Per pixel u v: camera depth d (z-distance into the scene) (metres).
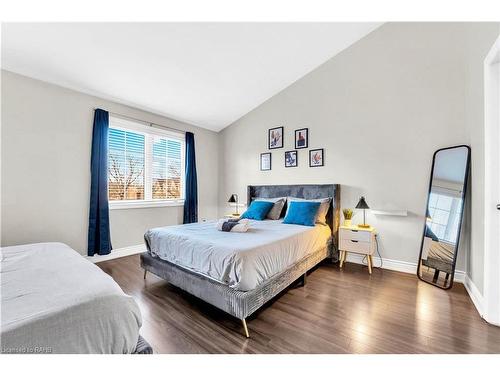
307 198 3.46
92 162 2.99
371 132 2.99
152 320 1.75
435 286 2.34
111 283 1.16
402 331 1.60
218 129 4.83
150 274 2.70
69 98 2.83
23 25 1.99
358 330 1.61
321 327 1.65
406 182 2.75
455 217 2.29
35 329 0.81
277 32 2.66
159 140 3.91
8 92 2.40
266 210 3.48
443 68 2.52
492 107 1.74
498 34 1.70
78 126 2.90
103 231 3.04
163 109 3.73
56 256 1.56
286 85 3.78
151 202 3.71
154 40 2.36
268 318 1.77
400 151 2.79
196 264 1.92
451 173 2.37
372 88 2.98
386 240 2.89
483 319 1.73
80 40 2.20
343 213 3.12
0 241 2.37
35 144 2.57
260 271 1.75
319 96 3.45
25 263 1.41
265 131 4.11
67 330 0.87
